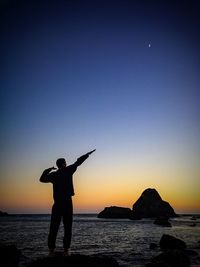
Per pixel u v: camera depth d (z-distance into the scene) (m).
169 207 119.00
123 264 11.09
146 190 122.56
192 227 46.34
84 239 22.58
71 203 8.67
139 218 101.25
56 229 8.59
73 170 8.84
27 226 46.22
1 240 20.97
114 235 27.55
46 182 8.76
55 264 7.77
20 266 10.09
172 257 10.86
